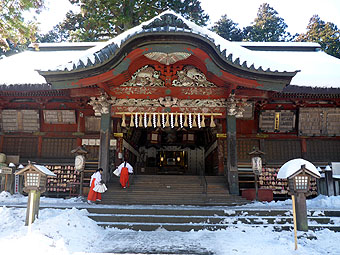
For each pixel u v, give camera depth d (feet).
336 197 40.19
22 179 48.16
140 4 89.56
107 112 47.73
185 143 83.87
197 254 20.31
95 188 40.19
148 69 47.98
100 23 88.33
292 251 21.21
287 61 63.26
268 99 53.57
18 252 18.90
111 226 28.89
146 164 87.30
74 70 42.73
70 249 20.85
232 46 48.08
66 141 57.57
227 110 48.11
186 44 41.75
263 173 55.72
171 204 41.70
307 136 56.49
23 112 56.85
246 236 25.72
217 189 46.16
